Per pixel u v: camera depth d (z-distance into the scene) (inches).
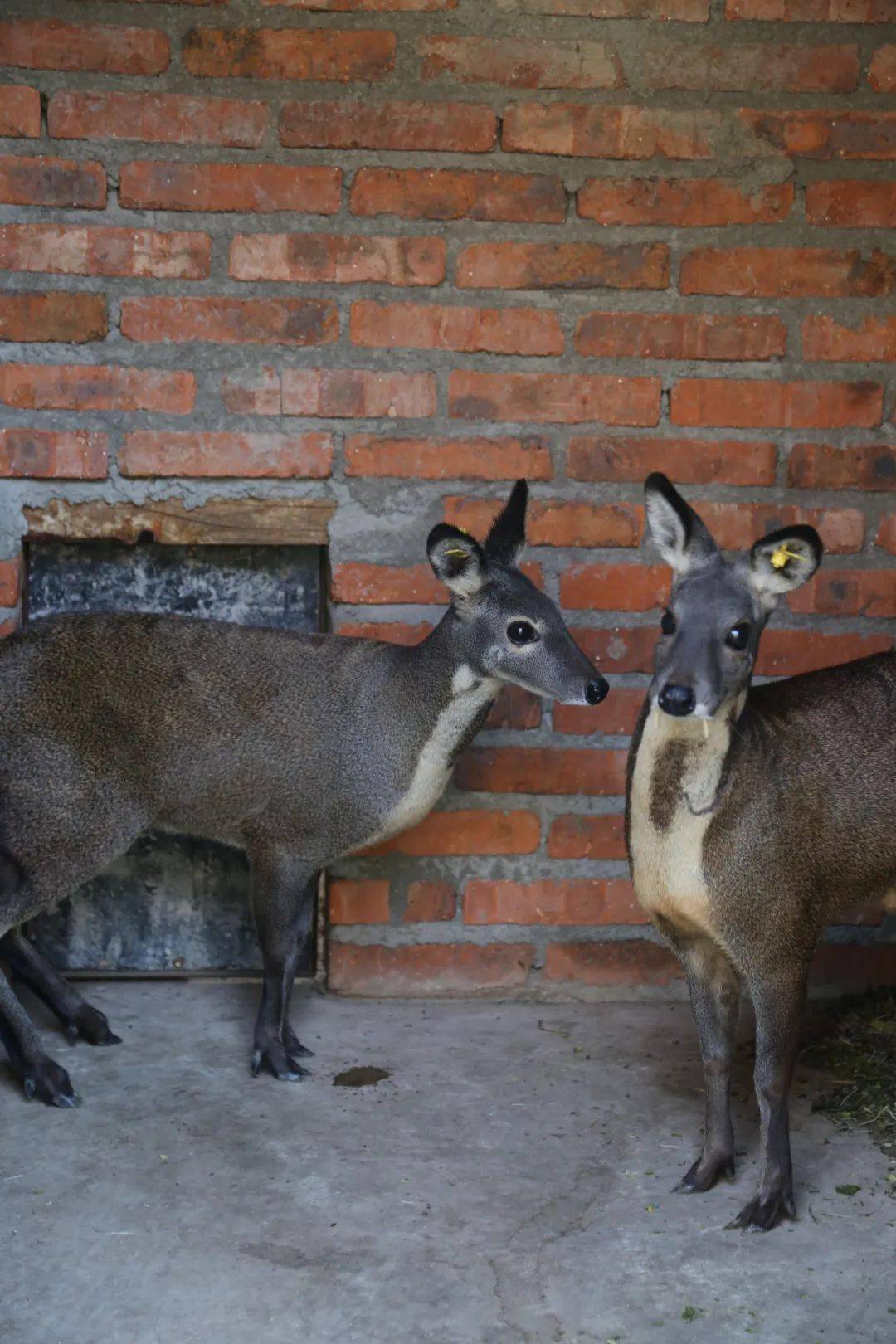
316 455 89.3
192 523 89.4
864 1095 81.0
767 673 91.7
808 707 74.8
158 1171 73.9
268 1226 70.2
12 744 80.2
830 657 91.7
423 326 89.0
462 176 88.6
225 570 91.4
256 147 87.7
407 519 90.0
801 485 91.0
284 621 91.9
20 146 86.9
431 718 81.9
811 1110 80.0
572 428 90.1
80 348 88.0
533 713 90.4
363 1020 89.0
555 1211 71.8
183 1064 83.4
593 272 89.4
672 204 89.4
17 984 91.0
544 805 91.2
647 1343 64.1
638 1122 79.0
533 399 89.8
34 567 90.4
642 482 90.6
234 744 81.9
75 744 80.5
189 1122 77.9
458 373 89.5
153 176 87.4
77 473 88.4
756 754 71.9
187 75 87.1
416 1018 89.4
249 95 87.4
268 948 83.1
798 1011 72.2
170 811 82.8
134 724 81.2
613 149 89.0
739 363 90.4
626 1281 67.4
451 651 81.4
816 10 89.0
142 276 87.9
